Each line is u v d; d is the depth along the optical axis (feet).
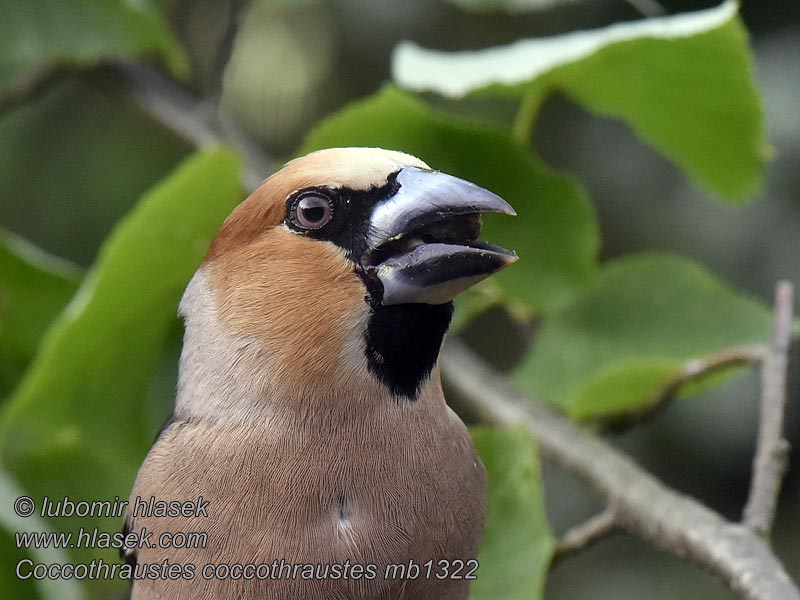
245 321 7.14
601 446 7.27
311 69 9.30
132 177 8.19
